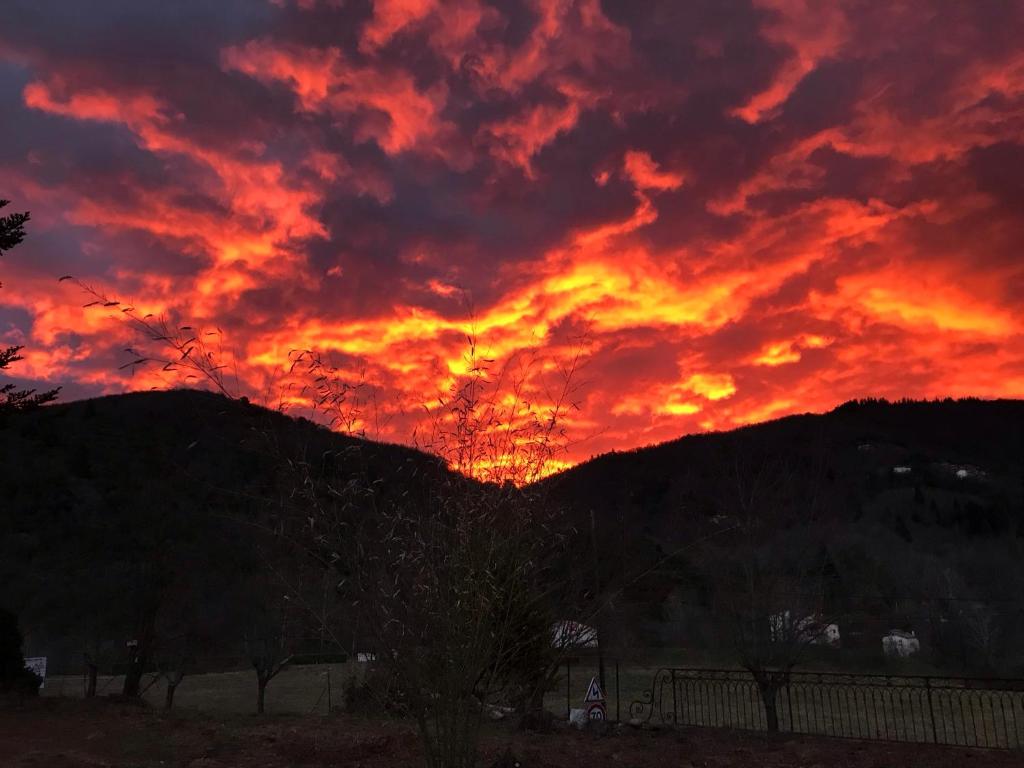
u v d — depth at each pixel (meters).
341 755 8.40
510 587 4.78
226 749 8.92
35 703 12.89
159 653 22.25
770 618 11.88
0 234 16.48
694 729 11.89
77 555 27.05
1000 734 13.93
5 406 17.94
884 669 23.17
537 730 10.84
